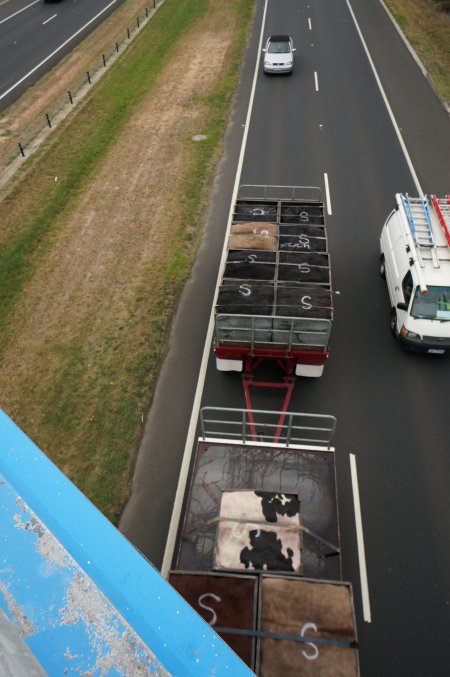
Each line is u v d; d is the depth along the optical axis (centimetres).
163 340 1295
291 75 2583
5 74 2795
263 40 2981
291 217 1342
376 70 2588
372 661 783
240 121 2234
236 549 733
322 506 822
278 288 1128
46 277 1505
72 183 1920
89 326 1344
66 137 2214
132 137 2189
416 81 2483
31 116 2388
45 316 1380
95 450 1067
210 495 839
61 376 1219
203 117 2288
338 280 1445
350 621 652
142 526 948
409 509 958
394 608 835
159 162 2012
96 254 1584
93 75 2741
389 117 2206
